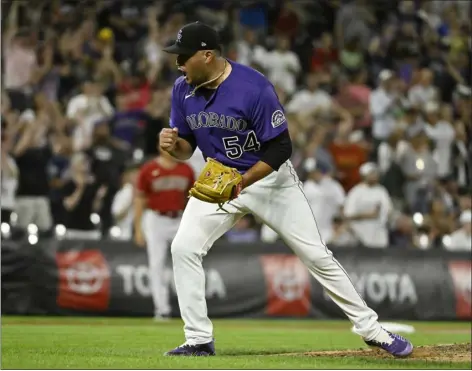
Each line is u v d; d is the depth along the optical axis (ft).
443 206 172.96
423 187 180.65
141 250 144.46
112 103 194.59
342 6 234.17
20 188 154.10
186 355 69.46
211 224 70.44
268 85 68.49
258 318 144.05
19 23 204.44
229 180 66.80
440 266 151.12
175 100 71.41
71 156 172.24
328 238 162.81
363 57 223.92
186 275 70.13
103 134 170.19
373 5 237.45
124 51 214.28
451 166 196.85
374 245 160.86
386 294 148.15
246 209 70.85
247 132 69.26
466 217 165.48
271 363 65.21
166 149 70.23
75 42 206.59
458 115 214.90
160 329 111.34
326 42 223.71
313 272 71.72
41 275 139.74
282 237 71.36
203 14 221.66
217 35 68.23
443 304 149.28
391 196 179.01
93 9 216.33
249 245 147.43
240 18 230.07
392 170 179.93
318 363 66.80
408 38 227.61
